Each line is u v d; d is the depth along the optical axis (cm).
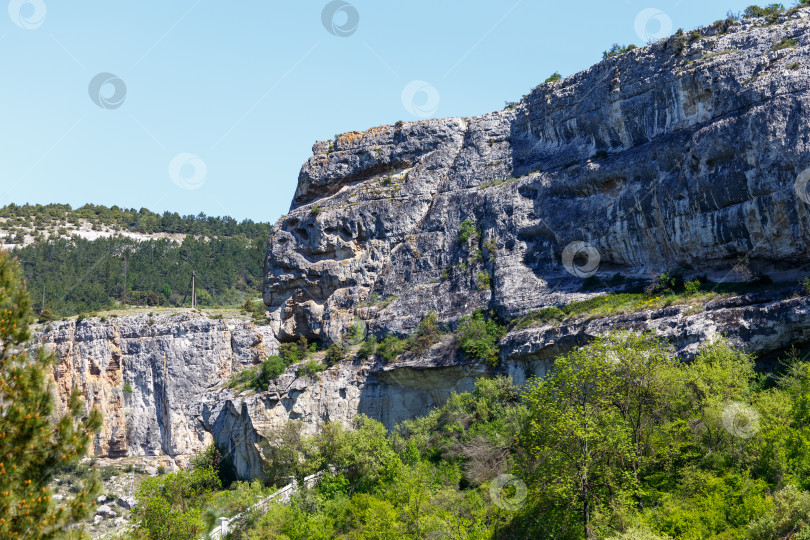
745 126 6000
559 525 4303
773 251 5866
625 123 7150
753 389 5203
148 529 5641
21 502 2745
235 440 8150
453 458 6297
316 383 7862
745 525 4059
